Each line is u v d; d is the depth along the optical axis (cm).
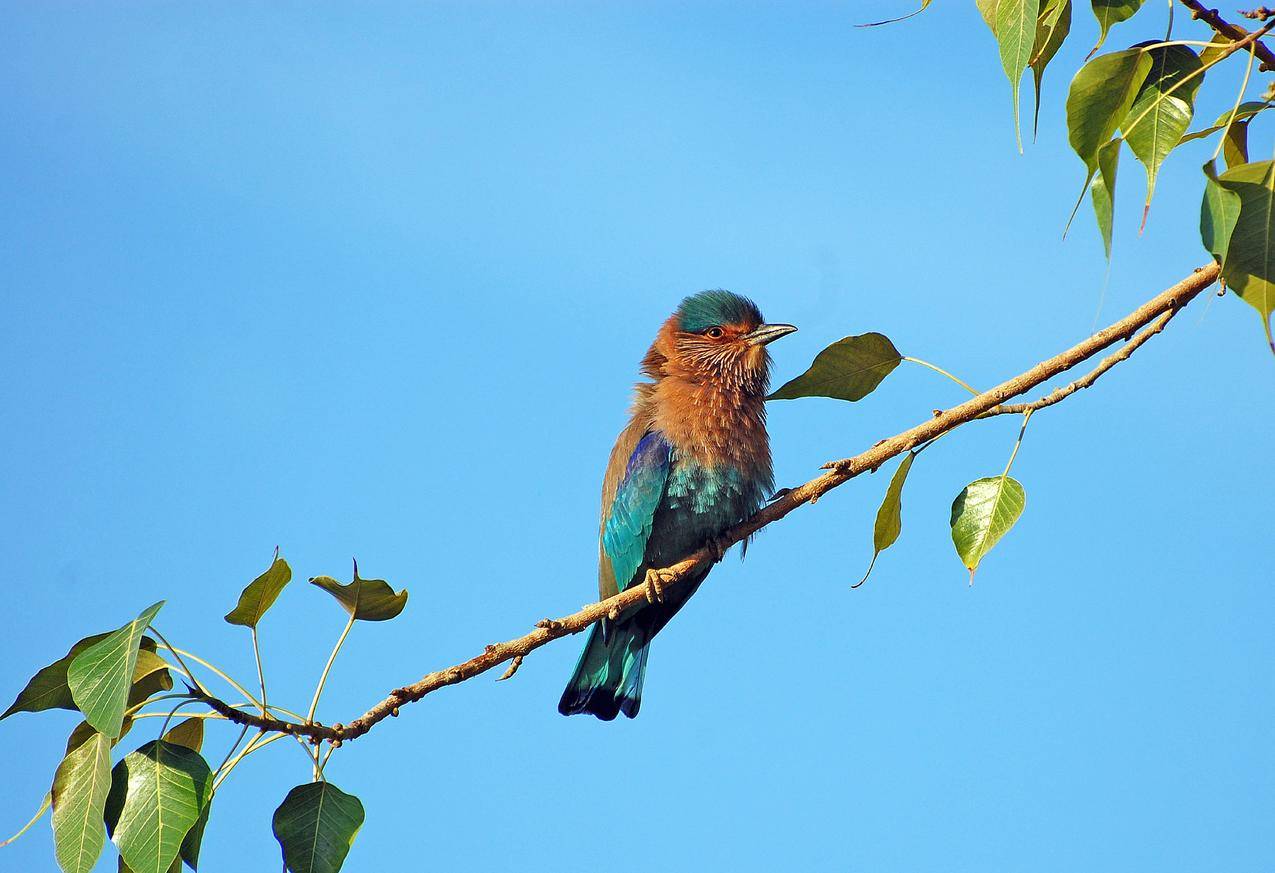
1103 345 945
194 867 793
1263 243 676
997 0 780
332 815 807
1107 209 737
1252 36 702
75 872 775
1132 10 766
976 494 962
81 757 806
